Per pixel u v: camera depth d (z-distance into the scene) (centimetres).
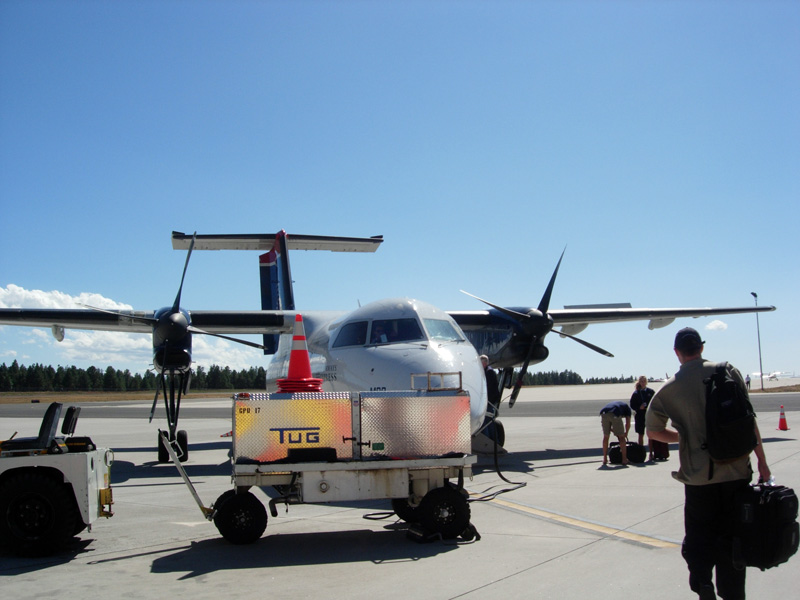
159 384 1445
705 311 1734
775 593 470
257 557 598
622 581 500
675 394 419
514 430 2073
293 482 660
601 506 795
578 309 1717
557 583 500
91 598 482
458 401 695
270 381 1603
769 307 1758
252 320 1483
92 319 1377
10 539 599
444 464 668
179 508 877
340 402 669
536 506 810
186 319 1351
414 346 929
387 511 822
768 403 3209
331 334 1089
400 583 510
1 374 11231
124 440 2075
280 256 1808
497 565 553
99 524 762
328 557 593
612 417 1171
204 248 1869
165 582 522
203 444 1922
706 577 401
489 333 1512
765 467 406
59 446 666
